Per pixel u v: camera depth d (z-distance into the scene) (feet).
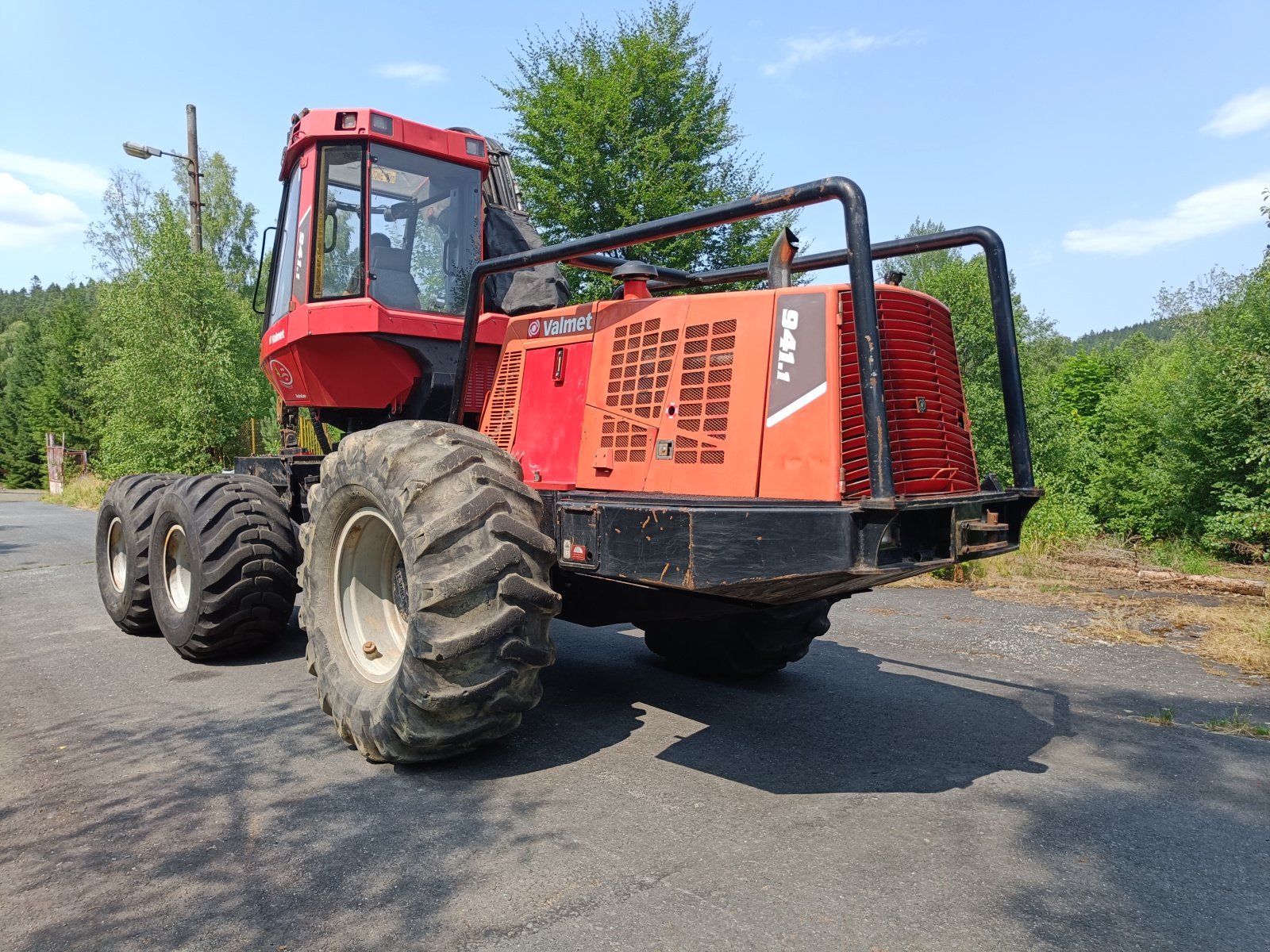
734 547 10.11
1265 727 14.02
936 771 11.98
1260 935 7.83
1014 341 12.34
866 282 9.55
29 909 8.19
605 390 12.85
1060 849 9.56
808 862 9.17
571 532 12.09
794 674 17.39
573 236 54.13
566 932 7.73
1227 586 27.86
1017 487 12.05
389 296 17.48
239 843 9.58
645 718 14.32
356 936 7.68
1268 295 39.42
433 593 10.51
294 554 17.58
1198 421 41.65
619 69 54.13
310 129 17.21
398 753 11.42
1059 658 18.90
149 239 65.72
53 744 12.96
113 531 21.74
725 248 54.60
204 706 14.89
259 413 68.28
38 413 152.97
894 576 10.02
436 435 11.84
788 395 10.61
